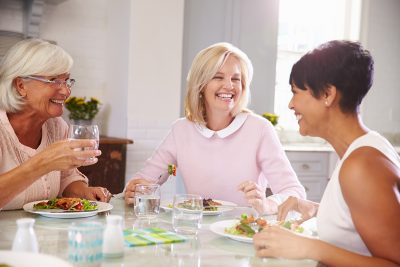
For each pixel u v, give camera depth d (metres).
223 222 1.45
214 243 1.27
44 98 1.67
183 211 1.35
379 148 1.07
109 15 3.89
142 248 1.19
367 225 1.02
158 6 3.59
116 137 3.69
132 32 3.51
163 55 3.64
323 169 4.13
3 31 3.43
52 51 1.65
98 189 1.82
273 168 2.07
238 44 4.21
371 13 4.80
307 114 1.17
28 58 1.62
